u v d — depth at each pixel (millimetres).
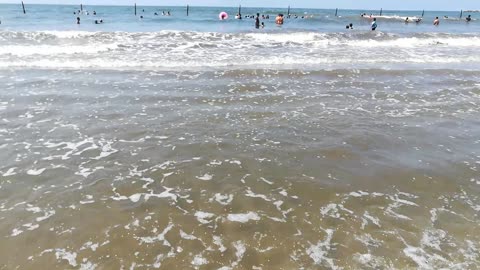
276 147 9227
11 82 13703
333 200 6922
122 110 11484
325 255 5398
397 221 6258
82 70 15734
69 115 10938
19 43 19797
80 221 6148
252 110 11836
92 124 10375
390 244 5637
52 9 78875
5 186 7141
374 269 5102
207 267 5164
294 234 5895
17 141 9172
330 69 17250
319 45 23422
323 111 11906
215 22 41688
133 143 9289
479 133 10461
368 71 17156
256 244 5652
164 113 11375
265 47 22000
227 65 17500
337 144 9445
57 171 7797
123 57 18047
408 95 13906
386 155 8922
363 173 8008
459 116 11797
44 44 19828
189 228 6035
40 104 11688
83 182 7398
